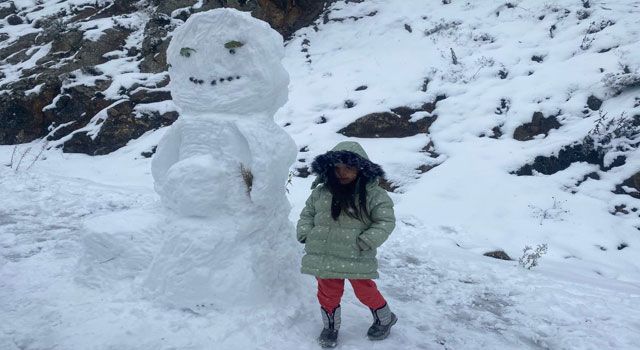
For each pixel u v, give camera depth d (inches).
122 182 323.9
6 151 406.3
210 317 124.7
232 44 128.9
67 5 567.5
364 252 115.6
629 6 380.5
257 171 127.0
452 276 180.9
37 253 179.0
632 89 304.0
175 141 143.2
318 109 371.6
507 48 375.6
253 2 499.5
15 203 251.1
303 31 490.0
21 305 134.0
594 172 275.9
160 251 132.6
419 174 295.7
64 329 120.7
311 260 116.0
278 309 130.3
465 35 407.8
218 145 132.4
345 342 123.1
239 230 130.0
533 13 407.8
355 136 337.1
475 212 251.6
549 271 192.2
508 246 224.4
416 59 393.4
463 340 131.4
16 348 114.0
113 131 393.4
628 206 252.8
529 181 270.2
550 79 329.1
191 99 136.5
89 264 142.6
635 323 145.4
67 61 455.8
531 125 306.2
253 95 131.0
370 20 469.1
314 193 122.6
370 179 114.7
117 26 487.5
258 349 115.6
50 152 399.9
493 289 169.6
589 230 233.9
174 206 133.2
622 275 201.5
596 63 329.4
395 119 335.6
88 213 241.6
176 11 494.9
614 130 282.8
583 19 385.1
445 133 317.1
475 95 337.4
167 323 122.8
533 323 143.7
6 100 433.7
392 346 123.3
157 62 442.9
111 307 128.9
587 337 134.6
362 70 402.3
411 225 242.1
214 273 127.6
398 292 163.9
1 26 573.3
